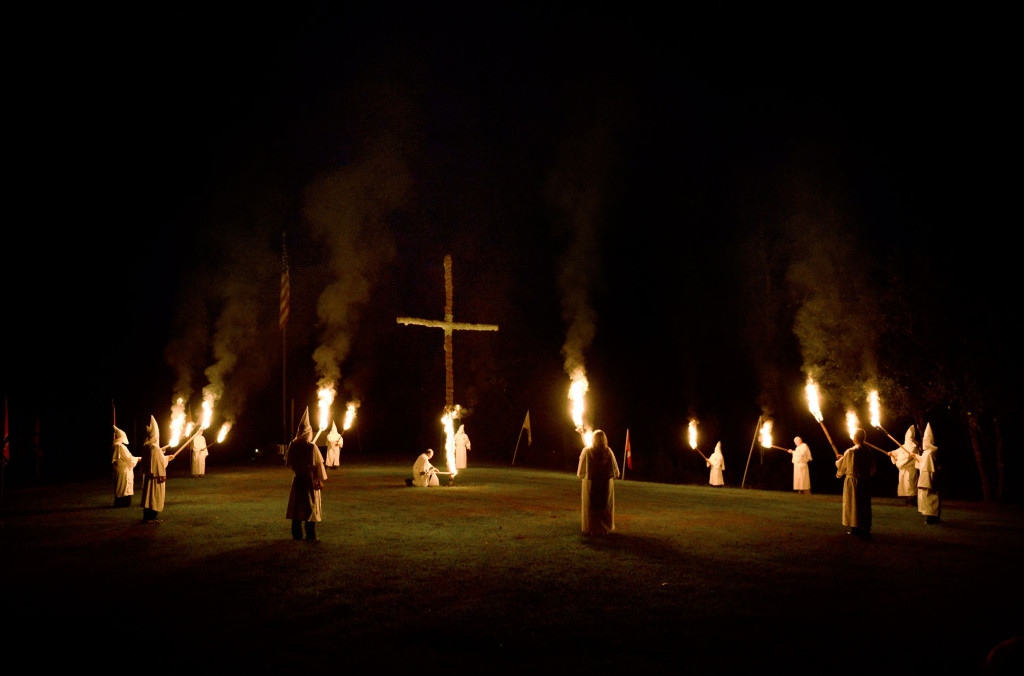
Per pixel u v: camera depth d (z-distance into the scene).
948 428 29.81
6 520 14.95
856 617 8.55
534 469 31.44
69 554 11.64
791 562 11.21
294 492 12.74
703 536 13.33
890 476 33.53
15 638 7.81
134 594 9.38
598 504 13.33
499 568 10.70
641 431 40.72
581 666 7.12
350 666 7.11
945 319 24.47
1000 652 3.10
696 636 7.90
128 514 15.77
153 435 15.00
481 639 7.80
